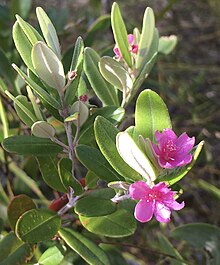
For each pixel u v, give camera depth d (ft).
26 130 1.10
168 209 0.65
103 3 1.73
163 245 1.15
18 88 1.01
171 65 1.86
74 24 1.48
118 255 1.03
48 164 0.85
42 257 0.85
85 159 0.76
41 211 0.81
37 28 1.11
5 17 1.28
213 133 1.82
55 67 0.73
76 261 0.99
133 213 0.79
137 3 2.14
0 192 1.12
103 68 0.81
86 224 0.79
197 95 1.90
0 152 1.16
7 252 0.83
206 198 1.71
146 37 0.85
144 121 0.72
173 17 2.13
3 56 1.02
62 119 0.79
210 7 2.20
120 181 0.74
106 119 0.73
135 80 0.86
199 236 1.14
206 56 2.12
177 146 0.68
